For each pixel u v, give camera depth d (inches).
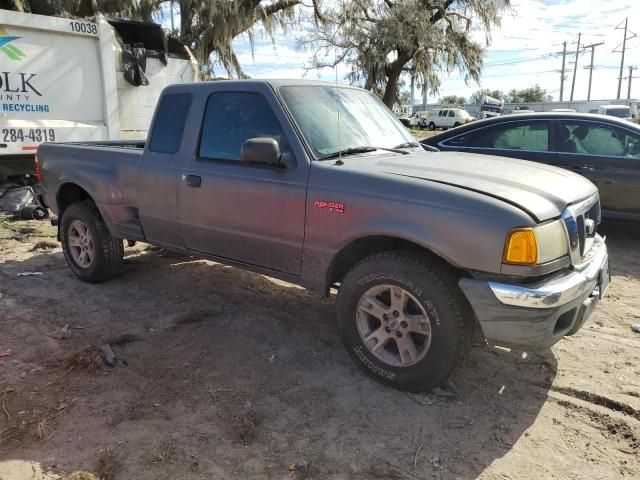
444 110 1838.1
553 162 275.6
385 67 1130.7
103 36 361.7
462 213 119.0
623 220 266.7
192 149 168.9
